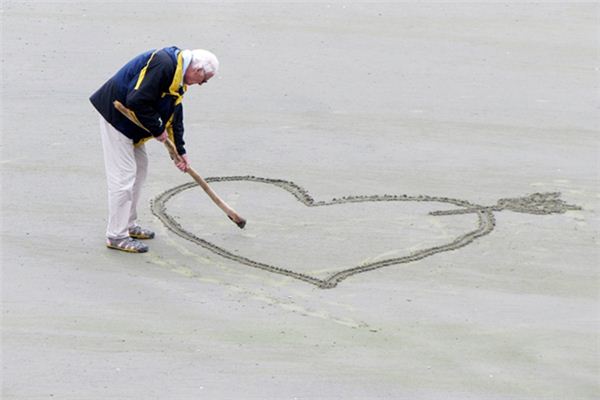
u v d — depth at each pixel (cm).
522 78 5200
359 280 3350
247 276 3350
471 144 4469
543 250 3591
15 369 2795
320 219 3762
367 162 4259
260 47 5397
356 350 2944
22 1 5828
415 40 5588
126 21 5622
